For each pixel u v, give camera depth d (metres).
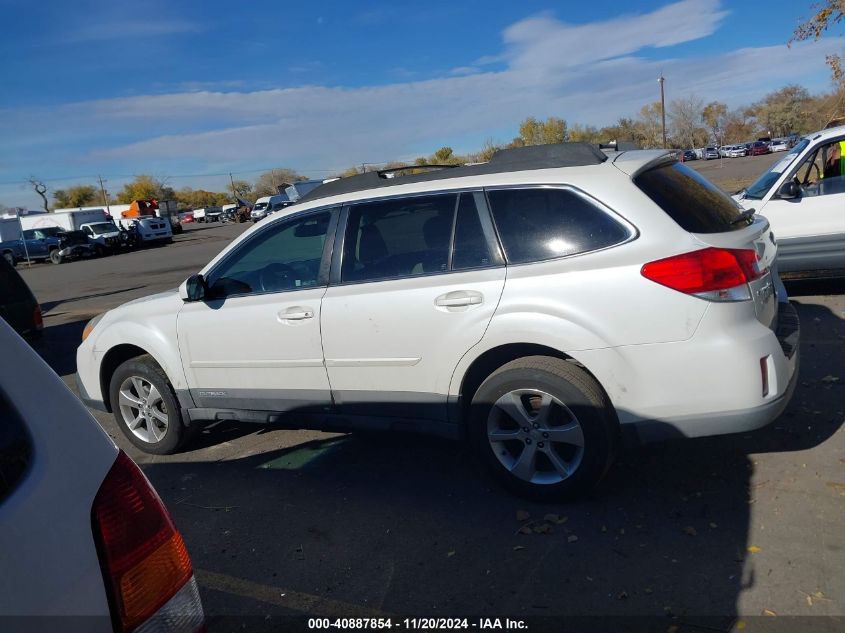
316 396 4.33
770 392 3.42
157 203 52.09
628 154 4.02
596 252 3.57
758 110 98.25
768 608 2.81
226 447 5.18
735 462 4.05
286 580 3.36
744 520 3.45
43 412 1.57
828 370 5.37
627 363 3.48
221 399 4.71
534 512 3.73
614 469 4.11
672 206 3.58
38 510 1.44
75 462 1.56
